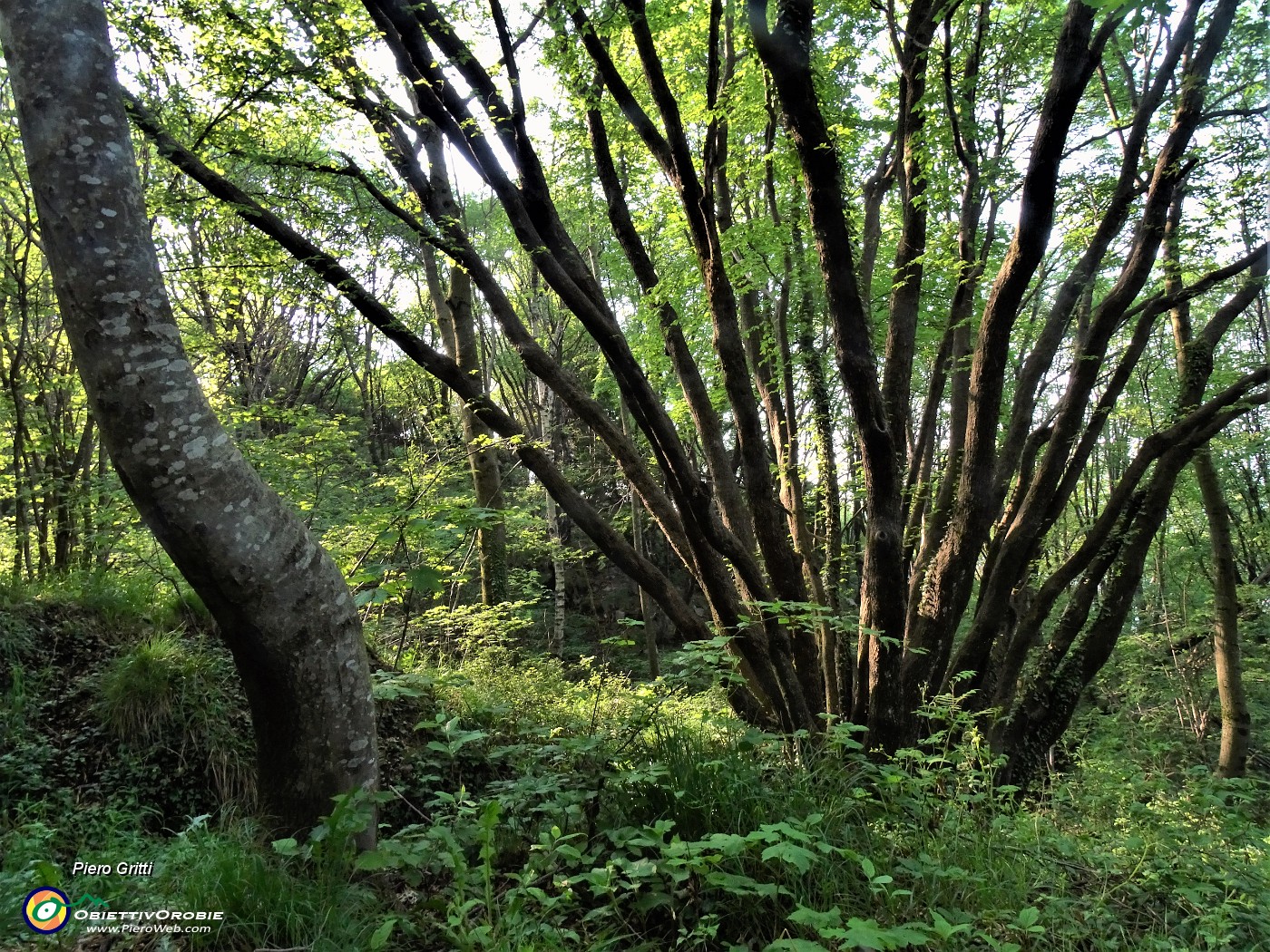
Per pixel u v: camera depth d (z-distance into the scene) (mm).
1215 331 7316
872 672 4961
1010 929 2547
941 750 5078
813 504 8797
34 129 2719
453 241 5312
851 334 4621
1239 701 8766
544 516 16250
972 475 5371
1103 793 4715
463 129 4711
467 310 9344
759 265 7145
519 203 4746
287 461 7156
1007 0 6348
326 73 4863
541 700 6008
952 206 6484
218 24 4652
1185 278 8961
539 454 5301
